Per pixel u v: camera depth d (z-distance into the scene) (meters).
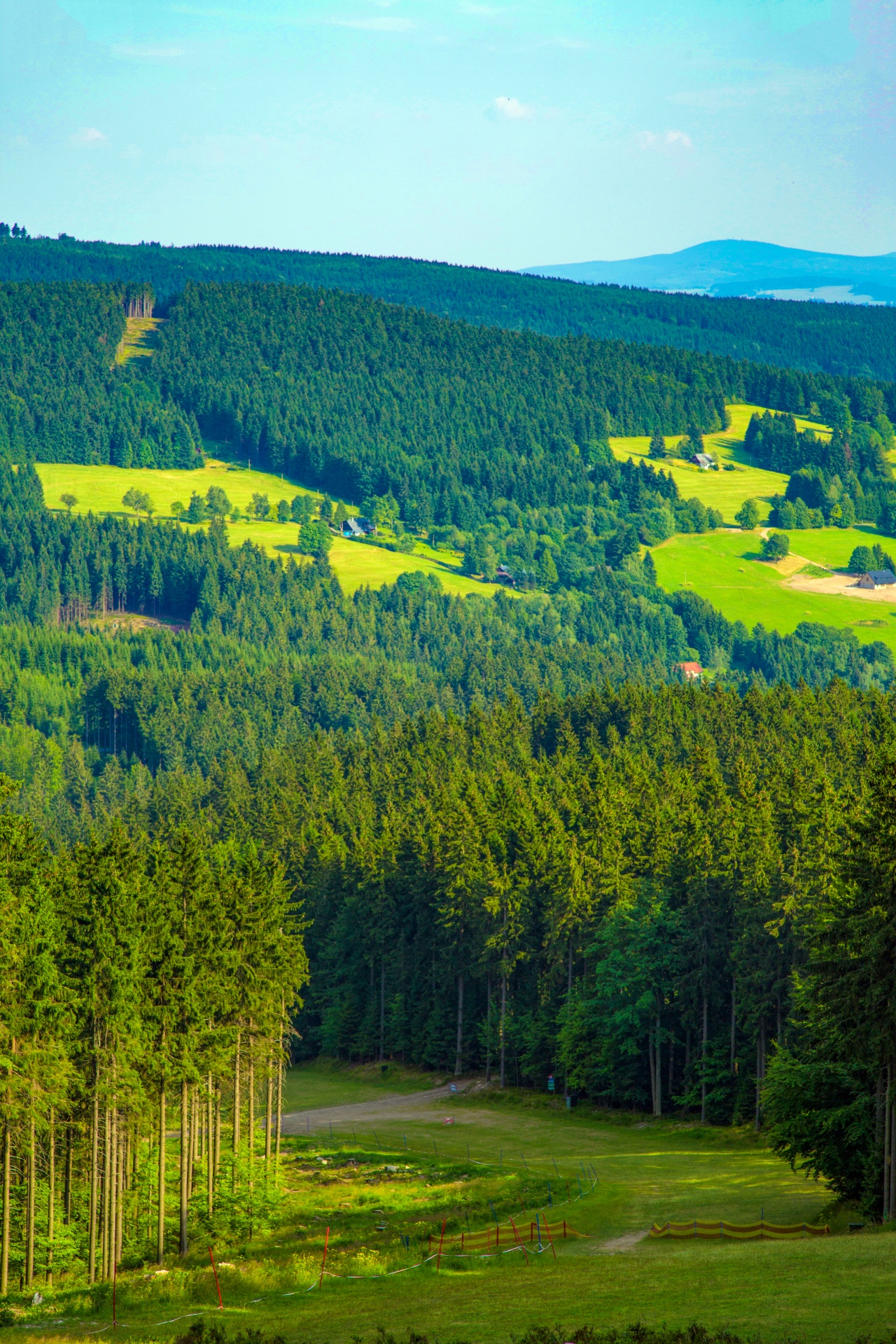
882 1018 96.81
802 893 167.00
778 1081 112.81
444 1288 88.81
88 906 113.56
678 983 184.50
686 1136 171.00
